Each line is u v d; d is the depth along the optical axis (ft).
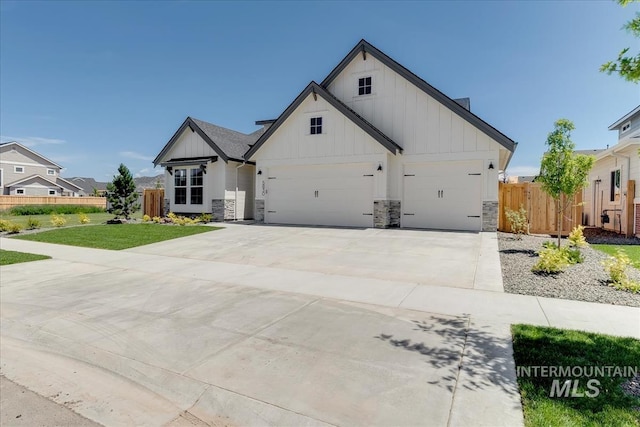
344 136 49.19
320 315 16.39
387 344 13.11
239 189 62.75
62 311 17.69
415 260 28.17
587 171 27.89
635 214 41.50
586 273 23.24
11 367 12.59
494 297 18.78
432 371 11.04
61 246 37.88
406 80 47.39
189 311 17.31
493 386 10.09
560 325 14.71
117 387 11.07
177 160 63.52
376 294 19.60
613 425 8.18
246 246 35.78
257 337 14.03
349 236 40.27
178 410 9.82
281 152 53.67
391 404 9.39
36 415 9.75
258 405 9.65
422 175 46.85
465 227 44.80
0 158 135.13
